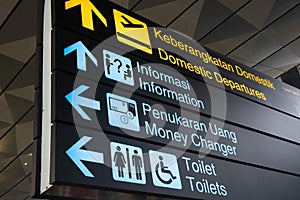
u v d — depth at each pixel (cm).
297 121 279
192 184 170
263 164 220
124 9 208
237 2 395
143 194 148
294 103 292
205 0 388
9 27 408
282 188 220
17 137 627
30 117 580
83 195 138
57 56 156
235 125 224
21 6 383
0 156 677
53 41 160
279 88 289
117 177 143
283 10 413
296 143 260
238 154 208
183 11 401
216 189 179
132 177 148
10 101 536
